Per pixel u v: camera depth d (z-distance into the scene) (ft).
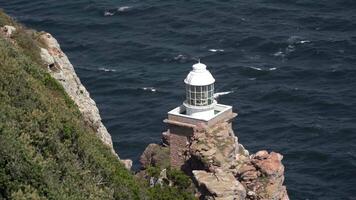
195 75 282.97
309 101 581.12
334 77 625.00
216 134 267.18
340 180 469.57
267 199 249.34
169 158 280.10
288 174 476.13
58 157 184.85
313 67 644.69
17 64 218.38
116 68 650.43
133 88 607.78
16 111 188.03
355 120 549.13
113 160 225.76
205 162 256.52
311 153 501.15
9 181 159.43
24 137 175.11
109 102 584.40
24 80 209.67
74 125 207.92
